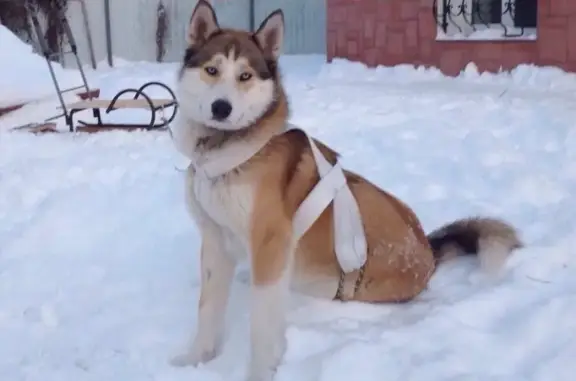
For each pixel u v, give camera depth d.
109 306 2.40
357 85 5.97
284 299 2.07
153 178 3.37
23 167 3.58
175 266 2.63
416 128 4.17
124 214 3.04
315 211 2.14
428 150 3.76
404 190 3.23
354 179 2.35
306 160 2.16
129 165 3.56
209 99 2.00
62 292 2.50
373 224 2.30
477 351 2.09
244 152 2.02
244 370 2.09
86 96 5.51
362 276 2.30
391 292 2.33
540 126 4.02
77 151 3.91
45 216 3.00
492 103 4.70
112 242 2.83
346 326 2.21
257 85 2.04
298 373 2.03
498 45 5.97
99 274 2.60
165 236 2.85
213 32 2.10
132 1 8.79
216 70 2.03
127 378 2.07
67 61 8.41
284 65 7.62
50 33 8.25
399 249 2.32
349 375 2.00
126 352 2.18
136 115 5.18
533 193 3.14
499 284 2.40
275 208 2.05
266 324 2.04
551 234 2.72
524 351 2.09
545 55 5.73
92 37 8.57
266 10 9.01
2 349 2.22
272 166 2.06
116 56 8.85
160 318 2.33
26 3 6.86
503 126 4.11
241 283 2.48
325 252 2.25
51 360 2.16
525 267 2.46
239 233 2.08
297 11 8.99
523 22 6.05
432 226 2.87
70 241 2.84
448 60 6.28
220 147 2.03
